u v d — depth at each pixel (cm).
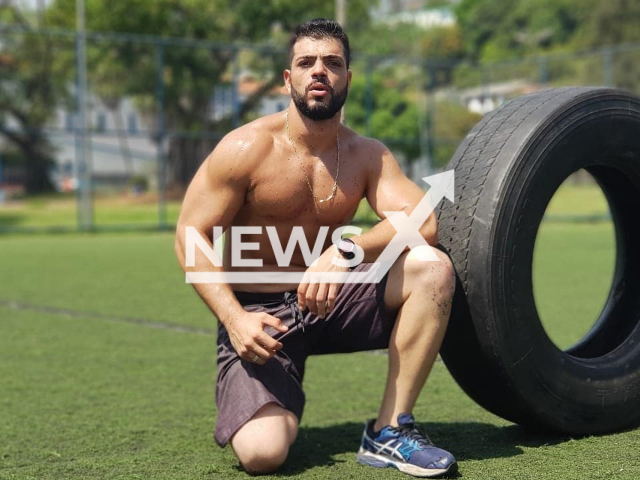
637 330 311
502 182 274
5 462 292
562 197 2352
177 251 274
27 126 2392
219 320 271
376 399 381
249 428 263
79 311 659
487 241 271
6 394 399
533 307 278
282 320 279
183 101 1908
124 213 2017
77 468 282
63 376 438
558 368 282
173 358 483
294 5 2697
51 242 1403
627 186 316
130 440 318
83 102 1633
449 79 2286
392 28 4503
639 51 2467
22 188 2439
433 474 254
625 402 296
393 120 2006
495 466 264
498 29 5947
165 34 2705
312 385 411
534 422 286
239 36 2783
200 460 288
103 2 2678
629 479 245
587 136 289
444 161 2080
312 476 263
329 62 263
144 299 720
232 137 272
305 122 269
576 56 1811
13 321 616
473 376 285
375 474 263
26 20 3412
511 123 286
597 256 1038
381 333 279
